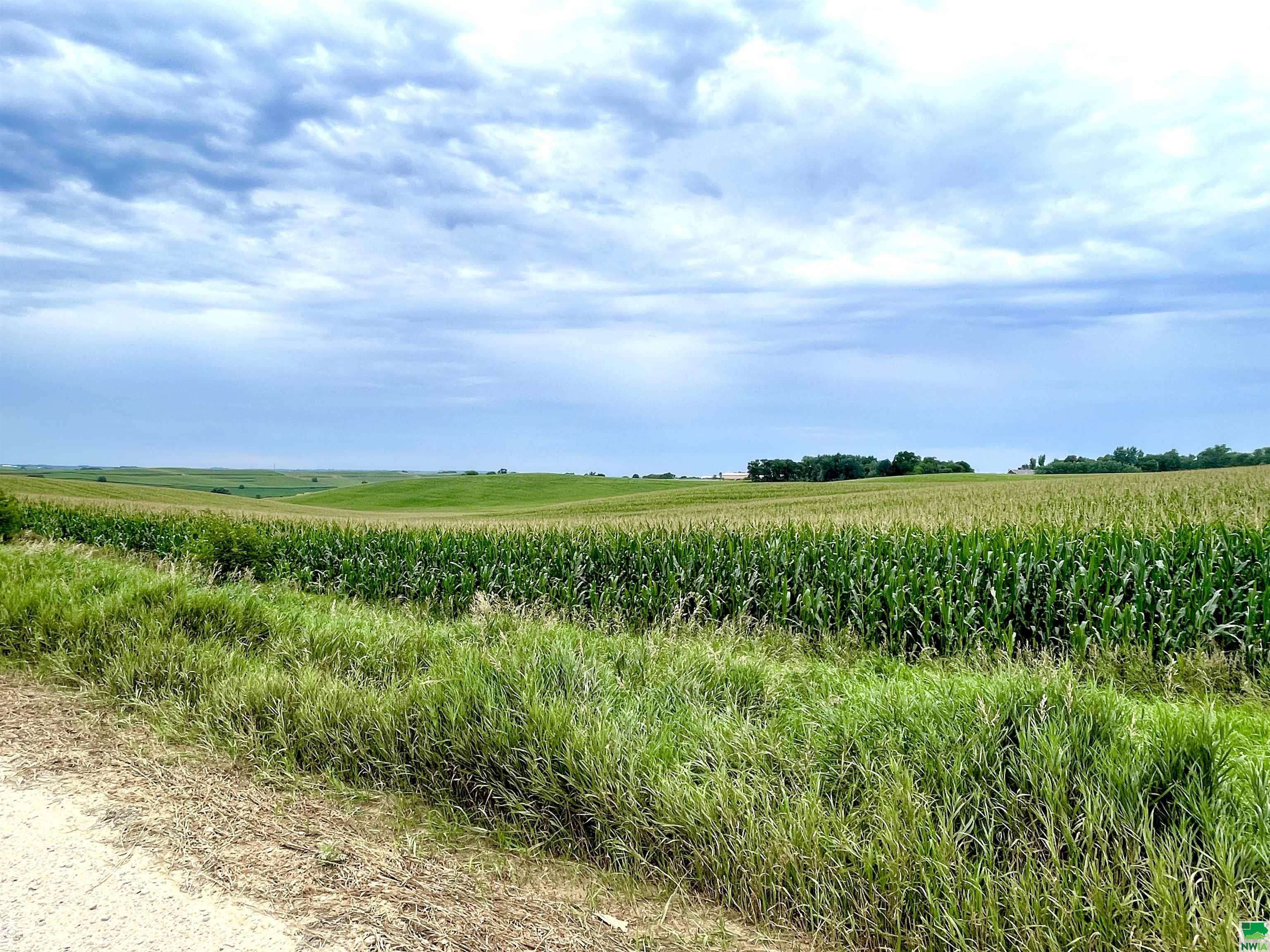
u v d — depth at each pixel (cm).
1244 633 719
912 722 353
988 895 247
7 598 674
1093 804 272
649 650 548
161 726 437
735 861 282
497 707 392
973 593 838
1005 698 349
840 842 277
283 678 473
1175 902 233
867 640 831
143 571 927
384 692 452
